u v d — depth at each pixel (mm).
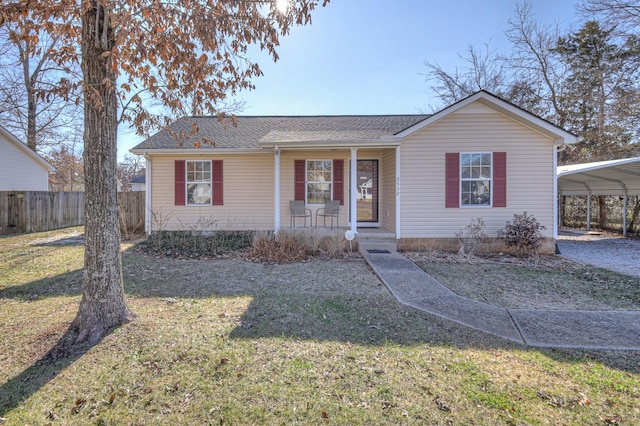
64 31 3260
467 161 8750
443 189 8773
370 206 10930
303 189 10586
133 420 2252
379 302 4688
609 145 16938
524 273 6570
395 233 8859
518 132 8664
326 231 8727
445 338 3566
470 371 2887
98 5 3291
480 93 8383
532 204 8695
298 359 3062
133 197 12109
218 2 3574
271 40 4012
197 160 10664
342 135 9602
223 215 10727
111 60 3330
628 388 2662
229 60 4348
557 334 3699
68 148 23969
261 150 10148
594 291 5387
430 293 5133
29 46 3438
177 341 3371
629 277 6285
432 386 2656
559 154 19562
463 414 2328
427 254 8359
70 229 14242
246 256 8047
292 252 7969
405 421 2256
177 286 5473
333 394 2547
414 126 8586
